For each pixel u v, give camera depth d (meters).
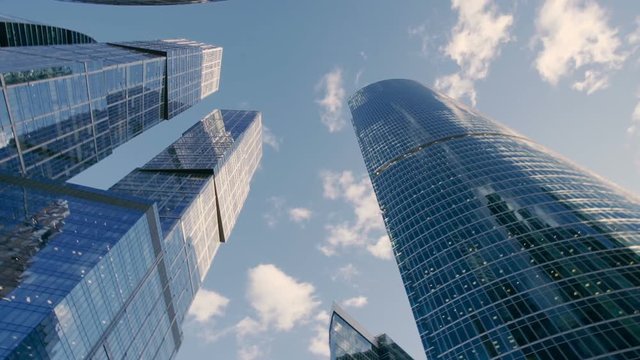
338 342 133.75
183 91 187.38
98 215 81.00
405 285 95.62
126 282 79.44
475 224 95.44
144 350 90.88
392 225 118.12
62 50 121.69
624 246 74.50
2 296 58.28
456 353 71.31
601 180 113.50
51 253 68.81
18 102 91.31
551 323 64.00
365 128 194.38
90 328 67.50
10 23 126.31
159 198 128.12
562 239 80.31
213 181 148.75
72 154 114.75
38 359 55.34
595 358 55.94
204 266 137.38
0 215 69.75
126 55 146.25
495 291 75.75
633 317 59.19
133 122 150.62
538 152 131.12
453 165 125.00
